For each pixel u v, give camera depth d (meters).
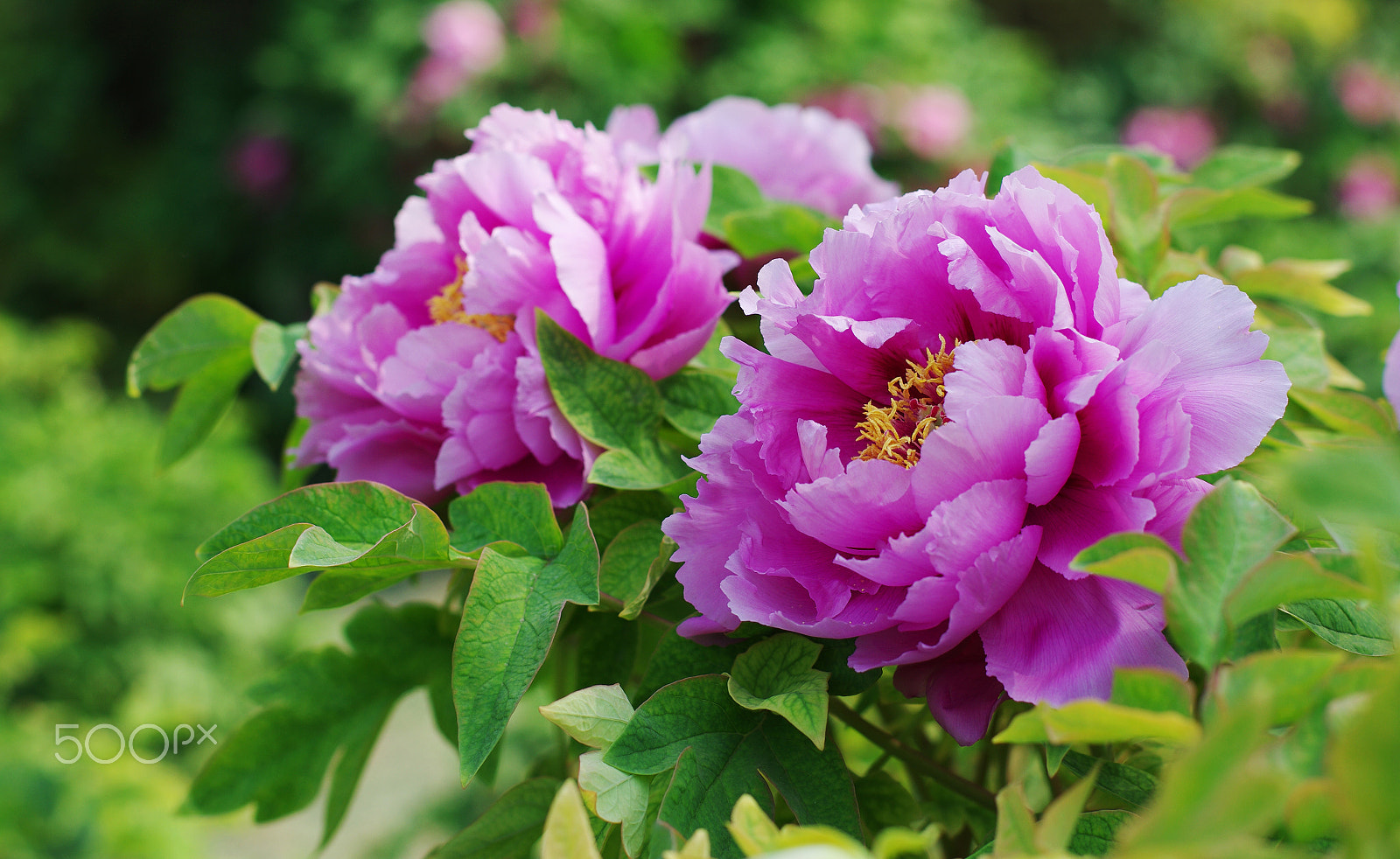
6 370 3.12
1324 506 0.34
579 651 0.53
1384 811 0.34
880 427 0.48
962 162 2.78
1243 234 3.19
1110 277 0.45
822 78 3.15
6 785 1.44
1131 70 4.32
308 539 0.46
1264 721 0.35
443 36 3.23
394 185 3.71
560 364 0.52
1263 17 4.47
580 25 3.29
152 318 4.67
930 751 0.57
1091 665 0.43
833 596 0.46
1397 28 4.96
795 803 0.46
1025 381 0.44
